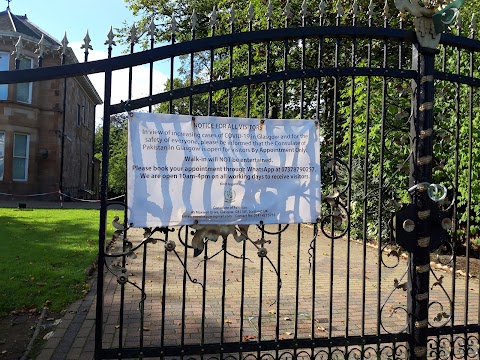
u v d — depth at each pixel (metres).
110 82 3.01
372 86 8.01
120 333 2.99
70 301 5.20
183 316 3.05
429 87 3.44
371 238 10.55
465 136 7.39
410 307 3.40
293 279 6.70
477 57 6.98
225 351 3.08
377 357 3.35
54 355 3.69
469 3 8.70
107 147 3.00
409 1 3.42
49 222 12.00
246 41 3.21
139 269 7.12
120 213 14.91
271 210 3.20
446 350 3.87
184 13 17.91
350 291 6.03
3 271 6.18
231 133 3.17
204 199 3.11
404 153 7.08
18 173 20.27
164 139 3.06
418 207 3.43
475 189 7.55
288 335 4.31
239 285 6.25
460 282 6.63
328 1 9.99
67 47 2.99
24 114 20.00
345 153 10.61
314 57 10.82
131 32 3.07
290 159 3.26
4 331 4.25
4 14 20.08
